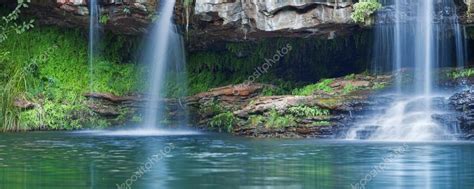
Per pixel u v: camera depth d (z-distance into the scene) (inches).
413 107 668.7
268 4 765.3
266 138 669.3
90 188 332.5
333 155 484.7
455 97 655.1
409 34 784.9
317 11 768.3
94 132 784.3
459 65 783.1
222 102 832.3
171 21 856.9
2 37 865.5
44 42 900.0
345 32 818.2
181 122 856.3
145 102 880.9
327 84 776.9
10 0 894.4
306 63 915.4
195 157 474.9
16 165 426.3
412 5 764.6
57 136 704.4
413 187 334.0
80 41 919.0
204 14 794.2
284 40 871.7
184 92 906.7
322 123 672.4
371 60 848.3
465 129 632.4
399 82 750.5
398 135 649.6
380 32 809.5
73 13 852.6
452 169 401.1
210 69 935.7
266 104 712.4
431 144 577.3
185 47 906.7
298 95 748.0
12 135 719.7
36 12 892.0
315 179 361.4
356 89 745.6
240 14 794.8
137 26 869.2
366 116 669.9
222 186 338.3
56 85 877.8
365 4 756.6
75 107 853.8
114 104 869.8
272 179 361.1
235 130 733.3
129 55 943.7
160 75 901.8
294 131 679.1
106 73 912.3
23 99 830.5
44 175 378.3
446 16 758.5
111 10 842.8
